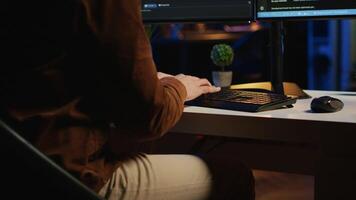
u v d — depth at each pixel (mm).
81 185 982
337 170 1318
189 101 1528
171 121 1204
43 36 1040
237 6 1769
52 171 951
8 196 988
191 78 1499
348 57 4145
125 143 1274
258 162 2000
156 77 1120
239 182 1349
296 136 1334
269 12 1744
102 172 1177
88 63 1060
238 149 2004
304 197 2428
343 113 1405
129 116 1120
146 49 1087
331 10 1686
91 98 1107
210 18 1801
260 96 1541
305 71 2979
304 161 1955
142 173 1246
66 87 1075
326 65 4297
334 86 4219
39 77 1060
